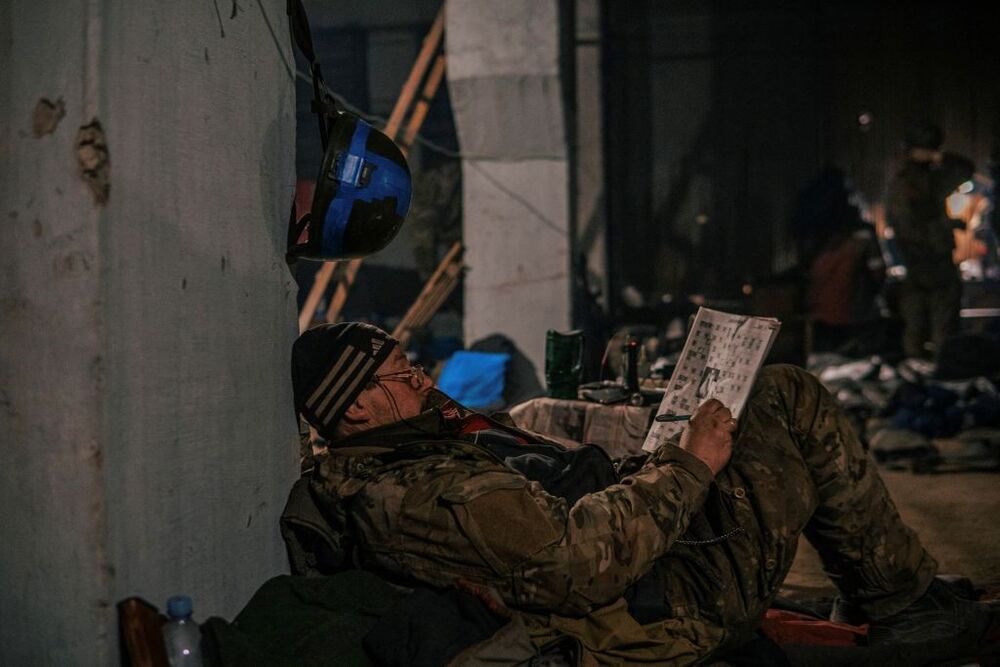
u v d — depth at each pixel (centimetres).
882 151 1331
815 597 375
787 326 795
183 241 203
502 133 731
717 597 227
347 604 213
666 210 1358
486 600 203
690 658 222
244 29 224
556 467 232
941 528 462
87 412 183
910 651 253
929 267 960
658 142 1353
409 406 233
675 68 1345
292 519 232
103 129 181
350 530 225
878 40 1324
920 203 963
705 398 245
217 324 214
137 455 192
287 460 242
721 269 1351
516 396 739
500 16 713
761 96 1339
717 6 1333
